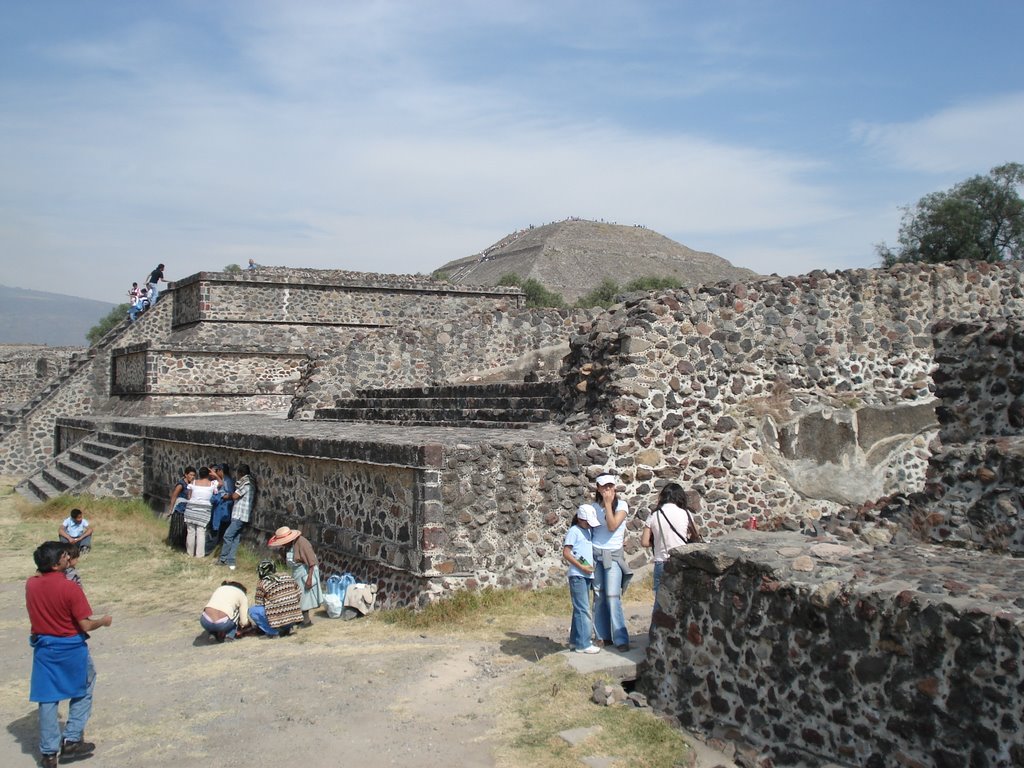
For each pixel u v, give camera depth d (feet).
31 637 21.40
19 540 54.24
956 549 20.94
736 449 41.34
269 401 97.19
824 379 43.80
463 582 32.76
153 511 63.67
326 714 23.45
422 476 32.60
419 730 22.00
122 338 109.50
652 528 27.32
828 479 43.24
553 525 35.45
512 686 24.45
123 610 36.94
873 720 17.08
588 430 38.60
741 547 20.98
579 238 347.36
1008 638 15.12
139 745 22.13
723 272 345.10
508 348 74.69
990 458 24.18
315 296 106.11
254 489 47.42
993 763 15.17
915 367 45.91
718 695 20.45
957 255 109.70
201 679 27.09
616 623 27.22
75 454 82.33
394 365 73.26
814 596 18.24
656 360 39.86
